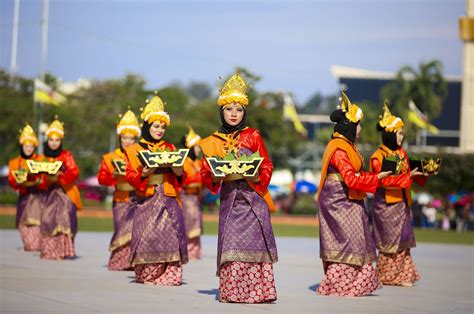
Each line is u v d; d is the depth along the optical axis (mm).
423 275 19406
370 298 14016
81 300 12672
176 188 15391
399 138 16672
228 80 13242
